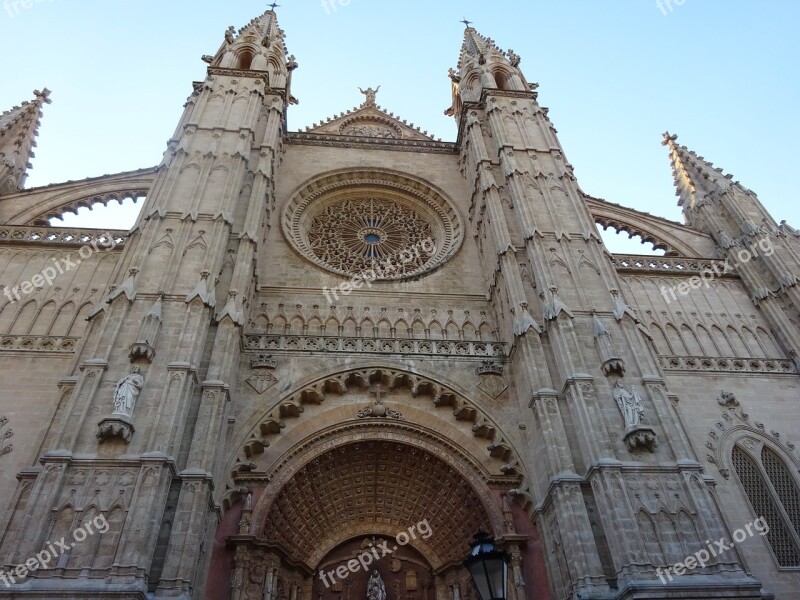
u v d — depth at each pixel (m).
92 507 17.55
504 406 25.14
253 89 35.81
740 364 28.84
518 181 31.36
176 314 23.09
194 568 17.42
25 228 30.34
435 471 24.42
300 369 25.36
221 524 20.91
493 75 43.03
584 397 22.08
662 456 20.80
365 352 26.36
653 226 37.56
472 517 23.28
